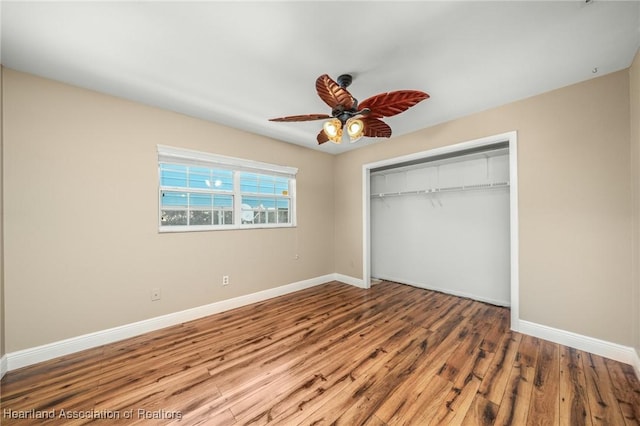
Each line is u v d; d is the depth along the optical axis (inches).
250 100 97.6
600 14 55.7
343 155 172.6
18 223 75.7
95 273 88.7
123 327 93.7
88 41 64.0
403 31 61.3
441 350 83.5
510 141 98.8
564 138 87.4
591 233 82.5
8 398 62.2
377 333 96.2
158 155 103.9
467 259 138.2
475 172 135.3
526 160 95.2
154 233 102.0
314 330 99.5
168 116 106.1
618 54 70.2
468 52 69.4
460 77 81.7
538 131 92.7
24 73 77.3
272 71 78.4
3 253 73.2
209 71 78.3
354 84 85.4
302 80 83.5
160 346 87.8
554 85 86.8
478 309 120.9
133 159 97.3
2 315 72.3
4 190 73.6
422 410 57.8
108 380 69.1
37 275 78.5
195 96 94.2
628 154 76.4
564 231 87.4
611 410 57.4
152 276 101.2
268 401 60.9
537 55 70.7
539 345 86.4
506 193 125.6
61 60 71.9
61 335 82.1
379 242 179.8
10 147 74.7
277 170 144.4
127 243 95.5
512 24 59.0
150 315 100.3
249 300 131.0
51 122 81.3
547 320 90.5
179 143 108.9
